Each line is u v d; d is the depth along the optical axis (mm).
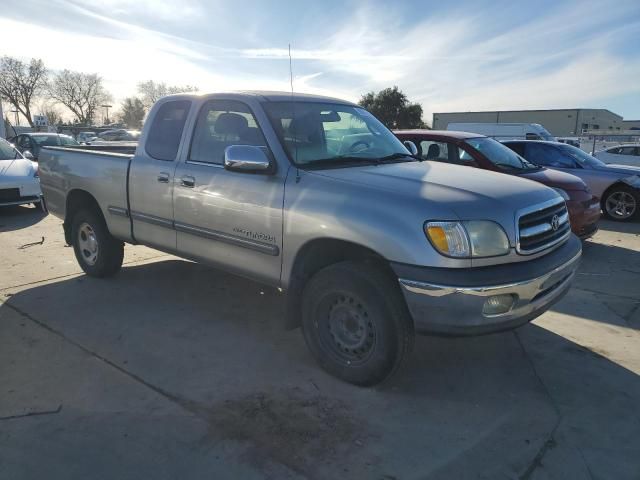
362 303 3348
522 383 3656
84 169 5465
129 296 5238
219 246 4234
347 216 3312
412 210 3127
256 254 3943
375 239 3184
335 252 3654
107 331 4383
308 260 3701
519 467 2758
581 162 10773
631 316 4969
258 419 3141
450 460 2803
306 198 3551
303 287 3785
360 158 4098
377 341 3318
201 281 5738
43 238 7934
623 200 10398
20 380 3549
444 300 3035
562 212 3865
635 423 3184
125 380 3572
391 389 3523
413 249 3070
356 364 3484
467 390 3545
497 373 3795
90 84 83188
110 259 5602
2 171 9719
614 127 74500
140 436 2955
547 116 68125
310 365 3844
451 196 3254
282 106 4125
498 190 3465
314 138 4039
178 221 4520
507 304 3170
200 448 2859
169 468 2697
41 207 10492
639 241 8562
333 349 3619
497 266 3188
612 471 2742
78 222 5777
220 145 4234
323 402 3342
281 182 3721
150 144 4840
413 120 52750
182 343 4180
